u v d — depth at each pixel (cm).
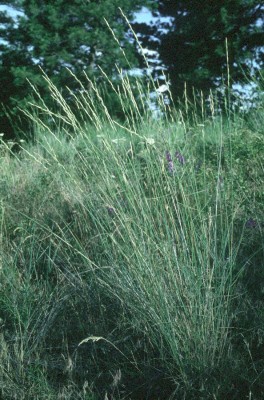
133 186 276
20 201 457
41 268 364
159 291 246
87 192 311
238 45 1886
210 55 1958
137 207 286
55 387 246
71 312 306
